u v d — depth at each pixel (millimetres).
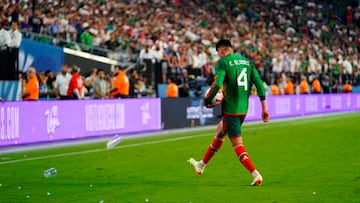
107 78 46062
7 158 26078
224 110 17453
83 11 54250
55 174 20062
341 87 76750
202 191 16844
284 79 64188
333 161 24031
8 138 30734
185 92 51031
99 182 18953
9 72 38875
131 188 17594
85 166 23250
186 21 66812
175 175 20484
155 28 59531
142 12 63156
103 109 37719
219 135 18078
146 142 33875
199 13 71500
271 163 23562
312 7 88688
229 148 29859
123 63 49344
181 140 35250
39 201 15500
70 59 45531
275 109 59312
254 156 26172
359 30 90500
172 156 26719
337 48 83250
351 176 19656
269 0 84000
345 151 28031
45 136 33250
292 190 16812
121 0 61594
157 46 50812
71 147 30906
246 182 18547
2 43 38688
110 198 15859
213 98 17250
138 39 54031
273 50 69438
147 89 49000
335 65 76688
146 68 49625
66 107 34781
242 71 17297
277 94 60750
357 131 41281
